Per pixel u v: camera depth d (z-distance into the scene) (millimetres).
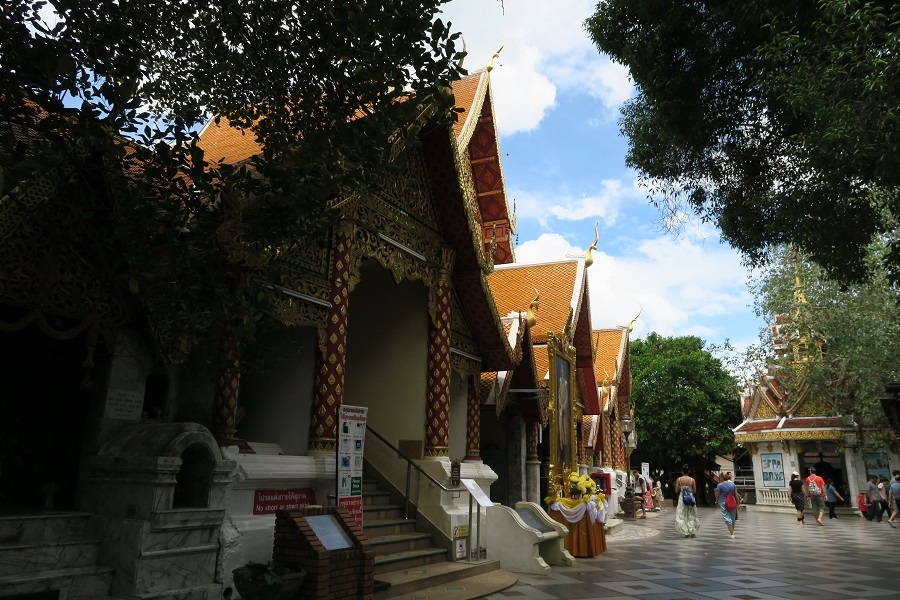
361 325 11711
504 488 16203
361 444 7434
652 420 42625
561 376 15227
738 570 10711
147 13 5117
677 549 14125
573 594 8102
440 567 8820
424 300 11281
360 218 9188
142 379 6488
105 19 4512
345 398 11406
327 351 8305
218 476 6145
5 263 5234
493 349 12773
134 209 4754
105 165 5020
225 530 6215
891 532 19375
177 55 5734
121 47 4469
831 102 6520
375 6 4449
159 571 5512
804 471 34094
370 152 5094
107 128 4539
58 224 5516
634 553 13219
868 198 9094
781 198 9156
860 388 27016
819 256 9570
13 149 4488
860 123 6227
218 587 5930
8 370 6355
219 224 5082
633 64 10242
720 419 43125
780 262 28391
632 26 10688
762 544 15414
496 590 8125
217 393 6973
